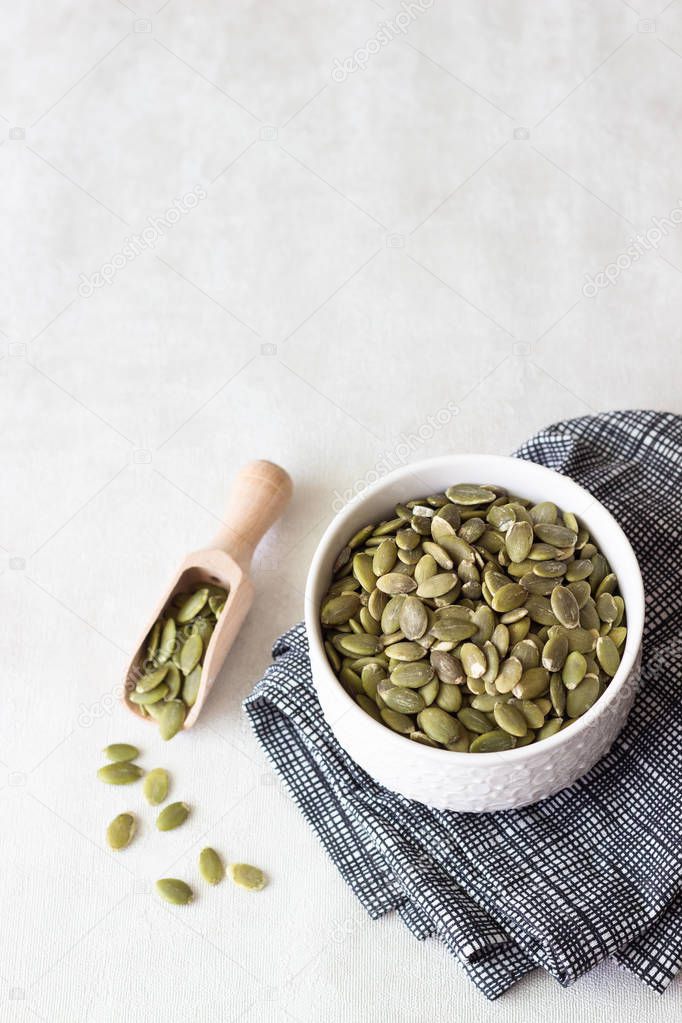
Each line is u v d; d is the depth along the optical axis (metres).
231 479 0.66
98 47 0.81
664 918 0.51
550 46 0.79
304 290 0.72
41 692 0.60
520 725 0.49
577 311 0.70
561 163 0.75
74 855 0.56
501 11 0.80
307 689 0.56
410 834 0.54
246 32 0.81
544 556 0.52
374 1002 0.53
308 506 0.65
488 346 0.70
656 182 0.74
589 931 0.50
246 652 0.60
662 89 0.77
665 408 0.67
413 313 0.71
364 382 0.69
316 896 0.55
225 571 0.59
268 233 0.74
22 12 0.82
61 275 0.74
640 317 0.70
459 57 0.79
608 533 0.52
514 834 0.53
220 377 0.70
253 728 0.57
